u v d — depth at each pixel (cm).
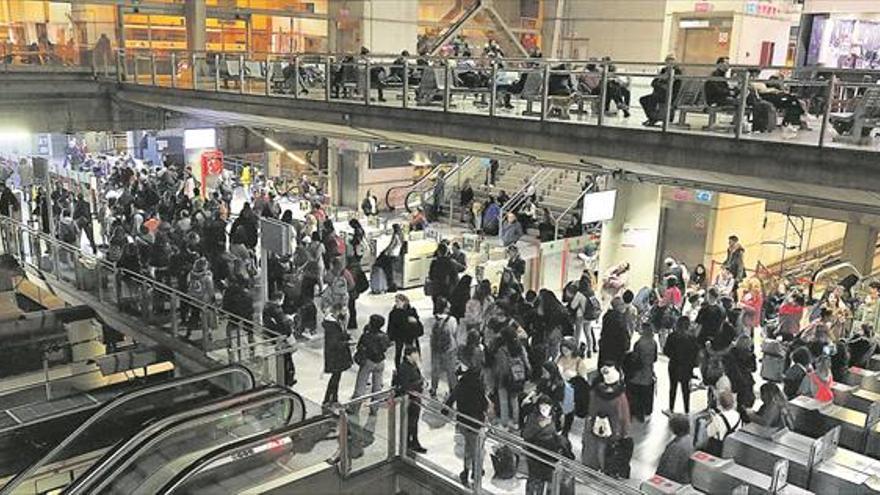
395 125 1554
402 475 902
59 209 1997
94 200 2234
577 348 1114
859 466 902
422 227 2034
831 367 1171
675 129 1180
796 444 941
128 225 1833
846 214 1848
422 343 1463
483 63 1659
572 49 2694
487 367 1062
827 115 1012
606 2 2570
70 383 1304
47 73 2192
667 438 1112
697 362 1136
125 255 1508
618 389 911
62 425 1137
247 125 2295
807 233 2294
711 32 2336
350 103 1642
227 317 1215
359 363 1089
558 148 1294
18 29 2147
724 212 1856
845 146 1002
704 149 1112
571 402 1014
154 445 842
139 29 2405
